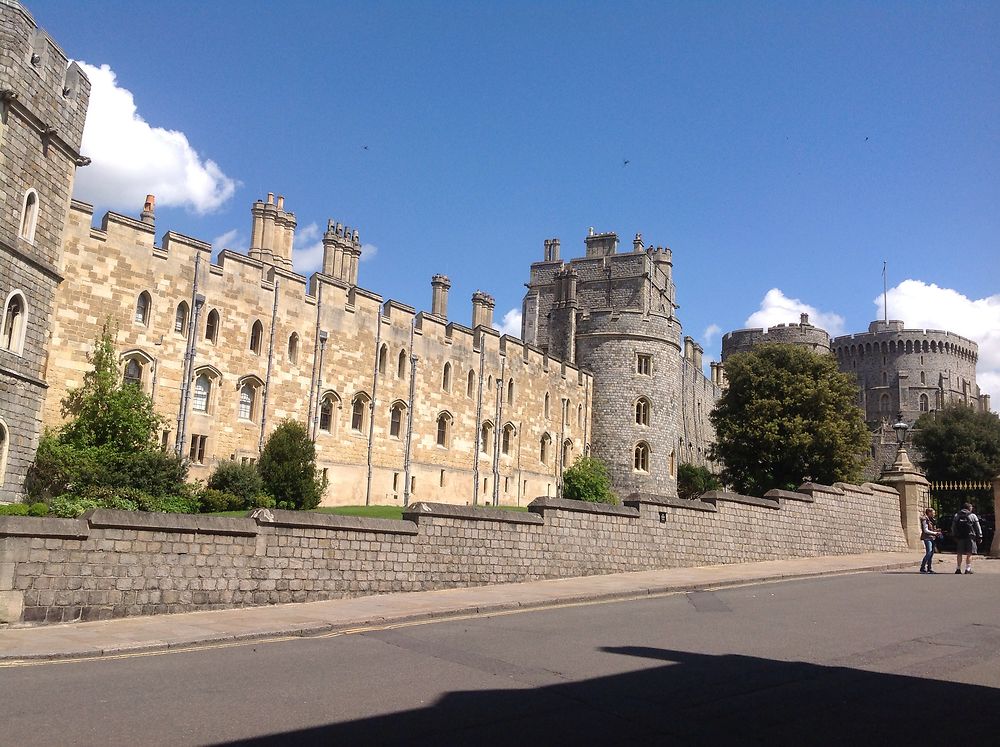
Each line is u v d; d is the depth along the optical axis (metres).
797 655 11.38
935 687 9.59
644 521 23.14
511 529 20.11
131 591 14.27
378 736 7.54
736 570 23.16
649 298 71.31
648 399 62.97
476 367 53.19
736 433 53.16
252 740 7.36
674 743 7.52
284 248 49.91
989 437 68.25
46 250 26.52
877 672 10.35
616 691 9.33
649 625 13.96
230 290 38.25
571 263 73.44
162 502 30.09
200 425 36.34
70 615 13.55
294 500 36.16
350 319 44.16
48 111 26.45
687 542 24.16
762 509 26.70
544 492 58.41
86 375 32.19
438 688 9.40
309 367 41.62
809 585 20.23
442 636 12.92
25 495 25.59
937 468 68.81
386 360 46.19
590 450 62.59
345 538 17.22
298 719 8.05
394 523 18.05
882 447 90.12
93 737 7.40
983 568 25.31
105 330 33.12
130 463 30.75
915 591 18.86
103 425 31.30
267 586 15.96
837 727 8.02
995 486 30.48
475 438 52.41
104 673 10.10
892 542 32.44
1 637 12.12
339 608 15.58
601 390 63.22
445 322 50.97
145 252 34.84
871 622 14.26
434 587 18.48
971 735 7.77
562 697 9.05
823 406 52.50
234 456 37.53
